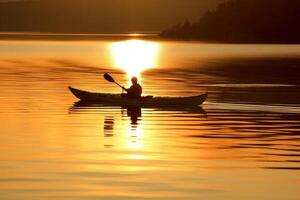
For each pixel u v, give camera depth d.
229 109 57.88
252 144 39.84
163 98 59.75
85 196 28.08
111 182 30.28
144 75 106.31
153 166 33.62
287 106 60.00
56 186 29.56
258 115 53.66
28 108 57.56
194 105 60.06
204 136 42.94
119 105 60.28
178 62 151.50
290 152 37.31
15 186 29.55
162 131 45.16
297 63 142.50
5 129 45.56
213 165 33.91
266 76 102.31
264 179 30.94
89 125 47.88
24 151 37.38
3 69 117.62
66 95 69.06
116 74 108.56
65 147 38.75
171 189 29.16
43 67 126.00
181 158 35.66
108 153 37.03
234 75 105.44
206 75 105.81
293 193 28.58
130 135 43.44
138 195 28.23
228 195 28.28
